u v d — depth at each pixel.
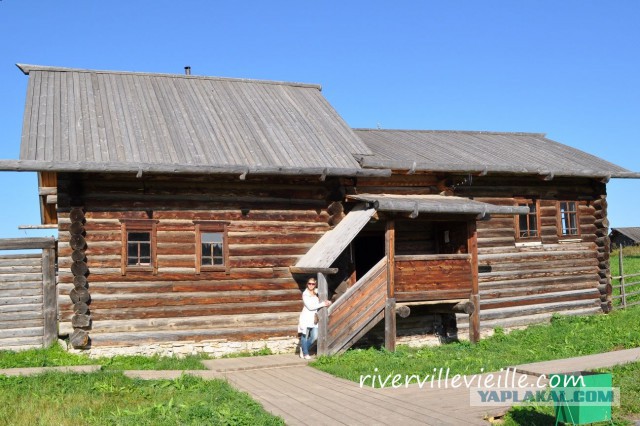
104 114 15.30
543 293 18.41
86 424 8.36
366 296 14.34
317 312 13.81
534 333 16.66
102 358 13.28
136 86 17.14
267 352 14.57
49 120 14.55
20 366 12.18
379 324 16.16
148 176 14.16
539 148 20.36
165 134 14.98
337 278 15.62
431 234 17.19
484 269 17.61
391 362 12.80
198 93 17.56
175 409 8.87
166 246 14.23
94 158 13.35
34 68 16.75
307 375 11.86
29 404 9.18
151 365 12.70
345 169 14.80
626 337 15.28
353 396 9.82
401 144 18.66
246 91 18.41
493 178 17.95
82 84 16.58
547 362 12.09
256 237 14.95
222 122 16.20
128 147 14.06
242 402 9.32
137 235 14.15
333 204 15.50
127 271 13.88
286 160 14.91
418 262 14.91
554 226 18.78
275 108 17.69
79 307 13.41
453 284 15.23
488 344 15.18
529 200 18.45
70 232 13.52
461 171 16.55
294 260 15.22
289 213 15.28
